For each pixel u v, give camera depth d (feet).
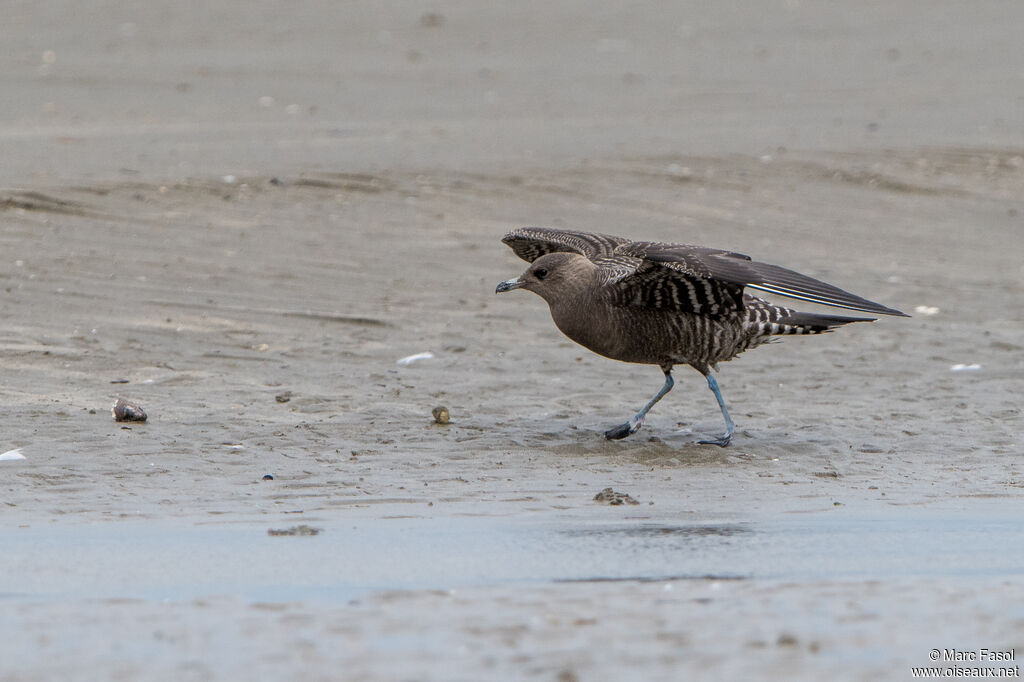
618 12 144.25
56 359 48.29
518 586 29.14
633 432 44.62
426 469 39.78
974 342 57.11
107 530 33.22
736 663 25.12
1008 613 27.89
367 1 142.61
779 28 139.95
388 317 56.18
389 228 68.23
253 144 83.46
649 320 43.29
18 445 40.09
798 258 70.64
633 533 33.45
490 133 90.94
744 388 50.19
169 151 79.66
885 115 103.60
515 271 63.98
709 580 29.81
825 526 34.45
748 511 35.99
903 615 27.68
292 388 47.39
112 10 131.03
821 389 50.16
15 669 24.30
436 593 28.55
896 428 45.47
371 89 105.91
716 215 76.07
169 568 30.17
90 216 64.80
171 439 41.34
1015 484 39.22
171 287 57.11
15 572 29.73
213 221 66.33
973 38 136.46
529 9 143.13
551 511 35.68
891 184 84.58
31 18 125.90
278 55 117.29
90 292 55.31
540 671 24.58
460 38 128.88
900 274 69.15
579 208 74.54
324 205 70.64
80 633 26.05
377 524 34.09
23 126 85.87
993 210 82.07
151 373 47.85
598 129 94.02
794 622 27.25
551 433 44.14
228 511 35.09
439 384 48.85
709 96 108.58
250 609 27.48
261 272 60.23
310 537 32.83
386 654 25.18
